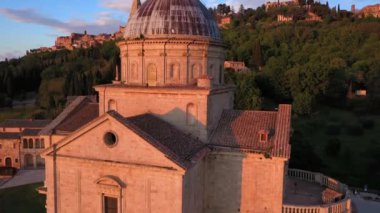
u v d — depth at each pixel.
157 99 35.12
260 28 189.75
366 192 58.00
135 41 36.66
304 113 99.25
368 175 67.75
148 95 35.38
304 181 43.62
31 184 70.31
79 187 29.92
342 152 77.88
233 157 33.47
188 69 36.34
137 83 37.75
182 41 35.53
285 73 112.25
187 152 29.75
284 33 162.62
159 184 27.22
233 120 37.16
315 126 93.06
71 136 29.58
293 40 155.62
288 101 112.12
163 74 36.28
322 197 36.50
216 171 34.16
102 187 28.86
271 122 36.28
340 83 107.69
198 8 38.47
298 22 189.38
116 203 29.17
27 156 88.31
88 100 68.69
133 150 27.83
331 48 133.62
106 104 37.66
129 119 30.58
